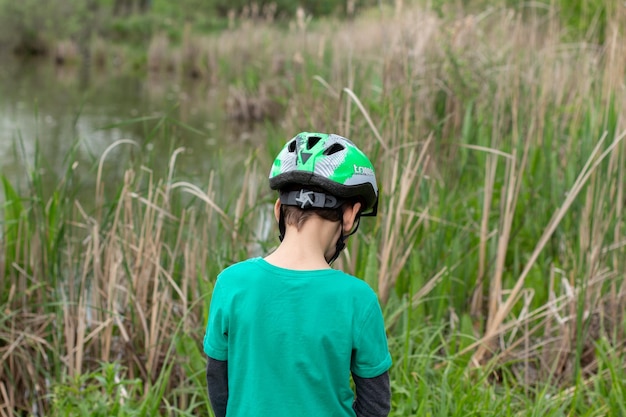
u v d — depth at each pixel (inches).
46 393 140.6
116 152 348.2
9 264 151.3
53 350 135.4
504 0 269.6
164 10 1218.0
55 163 332.2
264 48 624.7
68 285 153.7
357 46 331.6
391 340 131.7
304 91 274.5
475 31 250.5
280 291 66.6
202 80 768.3
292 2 1156.5
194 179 265.6
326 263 69.4
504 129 201.3
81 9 1024.9
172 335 139.3
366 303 67.1
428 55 230.2
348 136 154.3
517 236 174.9
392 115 170.1
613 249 150.9
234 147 382.9
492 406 117.1
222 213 147.5
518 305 157.0
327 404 66.4
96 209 160.6
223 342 68.8
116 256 151.3
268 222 197.5
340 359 66.2
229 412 68.2
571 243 163.6
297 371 65.7
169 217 159.9
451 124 221.8
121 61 940.6
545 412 122.3
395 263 146.5
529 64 217.3
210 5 1226.6
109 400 116.3
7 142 382.3
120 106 545.3
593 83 203.6
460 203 187.6
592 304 141.1
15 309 148.4
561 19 311.6
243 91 513.0
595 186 153.4
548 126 191.6
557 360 131.9
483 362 143.3
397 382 119.4
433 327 139.4
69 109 517.3
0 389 139.7
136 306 140.0
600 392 127.3
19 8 970.1
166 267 156.6
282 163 68.2
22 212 153.3
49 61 929.5
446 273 153.1
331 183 66.6
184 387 130.7
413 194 165.2
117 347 147.2
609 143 163.2
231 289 68.1
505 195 154.0
